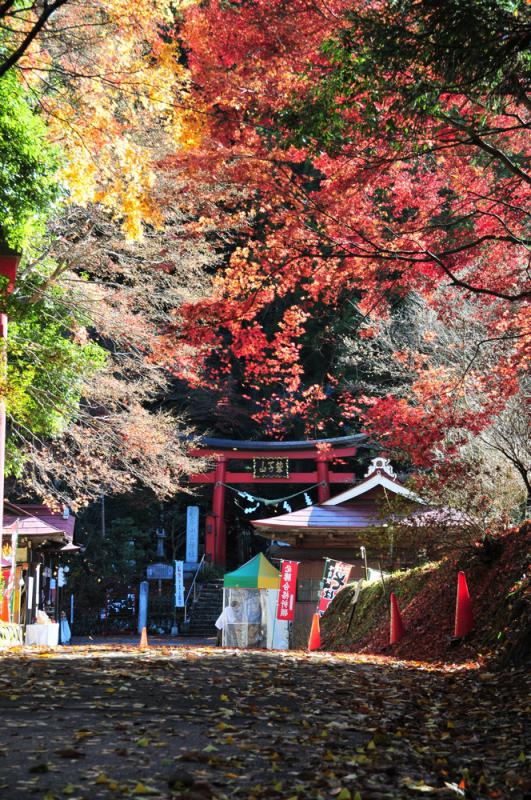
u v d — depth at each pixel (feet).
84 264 76.23
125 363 80.69
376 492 90.43
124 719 23.98
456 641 48.11
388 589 70.03
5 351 51.62
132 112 55.36
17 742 20.27
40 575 113.09
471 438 54.85
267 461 131.23
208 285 77.61
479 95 33.47
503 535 54.24
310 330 127.54
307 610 89.25
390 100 36.29
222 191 50.16
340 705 28.89
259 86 40.34
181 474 88.07
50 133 56.13
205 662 40.01
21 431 78.79
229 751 20.70
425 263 45.62
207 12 40.88
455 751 22.95
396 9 30.68
